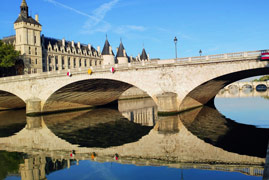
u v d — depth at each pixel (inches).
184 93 1369.3
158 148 787.4
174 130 1055.6
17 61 2805.1
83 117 1660.9
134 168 617.3
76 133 1108.5
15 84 1962.4
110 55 3309.5
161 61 1421.0
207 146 781.3
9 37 3218.5
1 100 2185.0
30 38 2999.5
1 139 1026.7
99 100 2331.4
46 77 1819.6
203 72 1302.9
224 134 947.3
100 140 949.8
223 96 3361.2
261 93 3730.3
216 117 1381.6
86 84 1785.2
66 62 3676.2
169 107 1390.3
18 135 1108.5
